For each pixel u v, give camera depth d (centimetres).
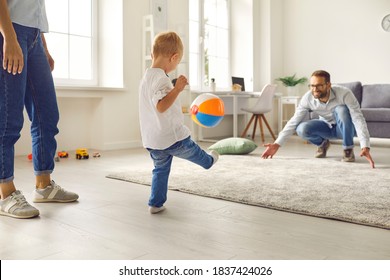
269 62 710
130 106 512
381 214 184
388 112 501
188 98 578
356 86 591
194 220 181
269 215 190
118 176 286
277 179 270
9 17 175
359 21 660
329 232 164
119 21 493
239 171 303
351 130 358
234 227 171
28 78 202
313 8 703
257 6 711
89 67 505
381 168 319
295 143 550
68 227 171
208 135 655
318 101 360
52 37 463
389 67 638
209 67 689
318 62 703
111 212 195
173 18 568
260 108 596
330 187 243
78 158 397
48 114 209
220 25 708
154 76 181
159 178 192
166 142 182
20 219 183
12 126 186
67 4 477
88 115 495
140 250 143
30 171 317
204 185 249
